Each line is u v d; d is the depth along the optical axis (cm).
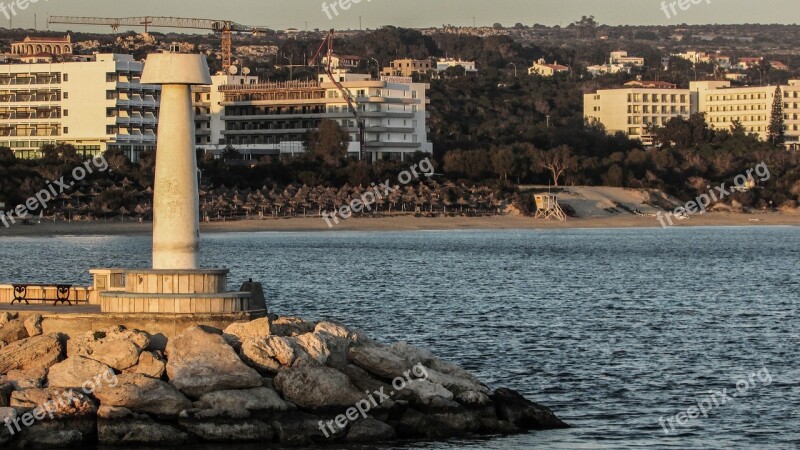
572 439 7588
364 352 7475
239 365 6994
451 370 7925
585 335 12512
